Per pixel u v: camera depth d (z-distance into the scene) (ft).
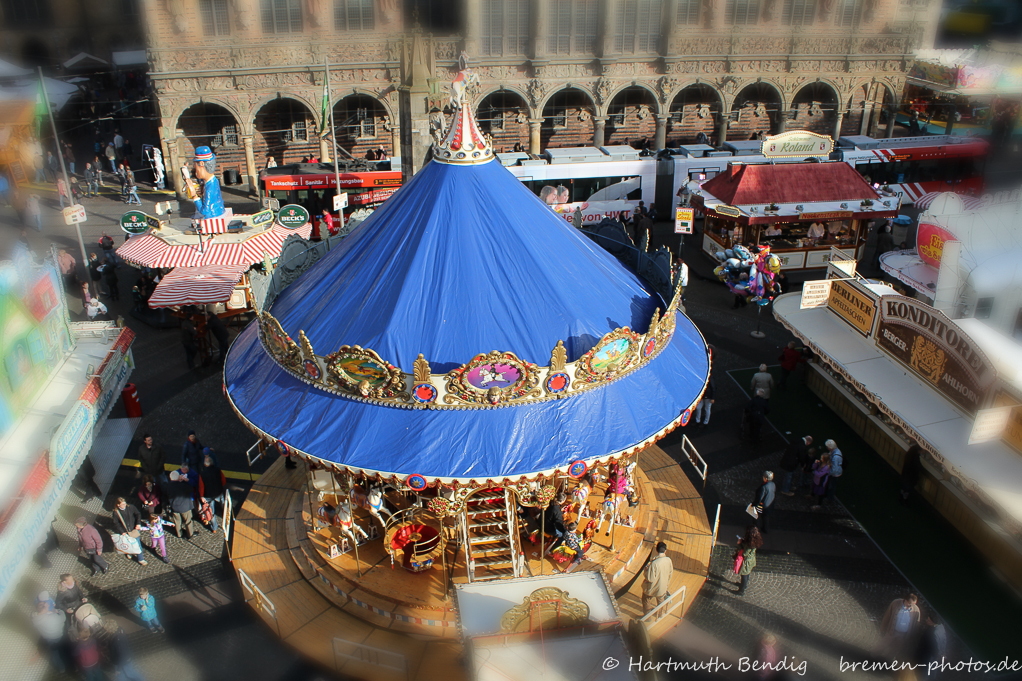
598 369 53.11
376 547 59.77
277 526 64.03
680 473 70.13
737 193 115.85
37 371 67.51
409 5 150.71
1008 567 58.34
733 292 107.55
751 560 55.93
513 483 49.29
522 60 160.45
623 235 75.97
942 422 61.98
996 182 140.36
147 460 65.31
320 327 56.90
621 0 158.71
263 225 107.55
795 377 87.40
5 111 141.18
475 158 59.47
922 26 171.83
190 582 58.70
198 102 146.41
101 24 187.83
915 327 67.56
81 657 47.55
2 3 178.60
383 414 51.93
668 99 168.86
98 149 167.94
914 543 62.39
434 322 53.93
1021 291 68.03
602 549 59.21
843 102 176.65
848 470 71.41
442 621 53.11
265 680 50.08
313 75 150.92
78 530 58.08
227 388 59.41
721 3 162.40
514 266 56.29
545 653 40.96
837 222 120.98
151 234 103.86
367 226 61.93
